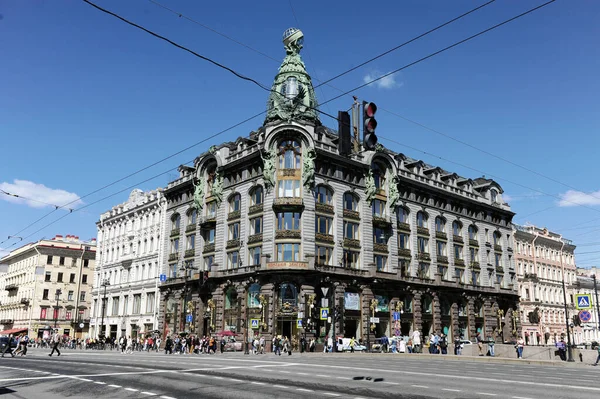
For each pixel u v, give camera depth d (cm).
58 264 10444
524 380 2128
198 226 6750
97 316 8825
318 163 5928
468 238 7800
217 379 2181
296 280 5406
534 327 8831
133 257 8175
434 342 4841
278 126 5831
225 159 6525
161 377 2273
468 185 8156
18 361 3506
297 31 6850
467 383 2008
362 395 1695
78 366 2955
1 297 11825
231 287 5991
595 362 3472
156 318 7275
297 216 5691
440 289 6919
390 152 7094
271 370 2606
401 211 6869
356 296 5953
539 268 9400
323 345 5403
